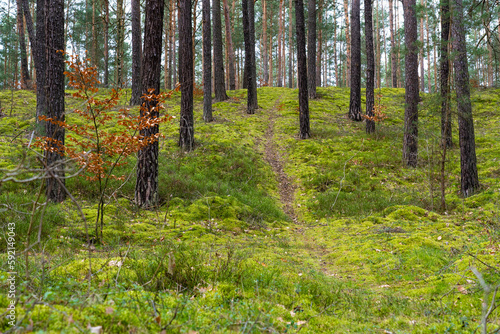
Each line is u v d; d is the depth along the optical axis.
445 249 6.19
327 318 3.29
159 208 9.03
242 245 6.61
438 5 10.12
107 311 1.95
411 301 4.00
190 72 13.98
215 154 13.81
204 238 6.83
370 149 15.23
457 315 3.46
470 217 8.64
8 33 30.25
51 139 6.57
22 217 6.09
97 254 4.90
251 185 12.11
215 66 23.95
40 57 12.09
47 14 8.38
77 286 2.89
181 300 2.87
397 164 13.72
